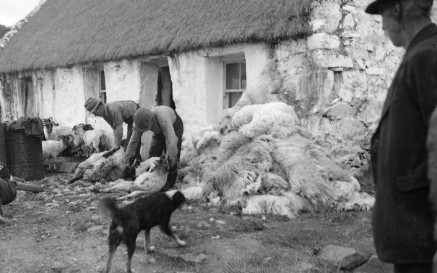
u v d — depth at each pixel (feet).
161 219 17.04
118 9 49.01
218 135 29.09
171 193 17.43
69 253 17.78
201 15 37.06
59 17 59.62
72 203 25.59
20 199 27.32
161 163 28.35
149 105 42.27
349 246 17.65
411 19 8.83
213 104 36.55
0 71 59.26
